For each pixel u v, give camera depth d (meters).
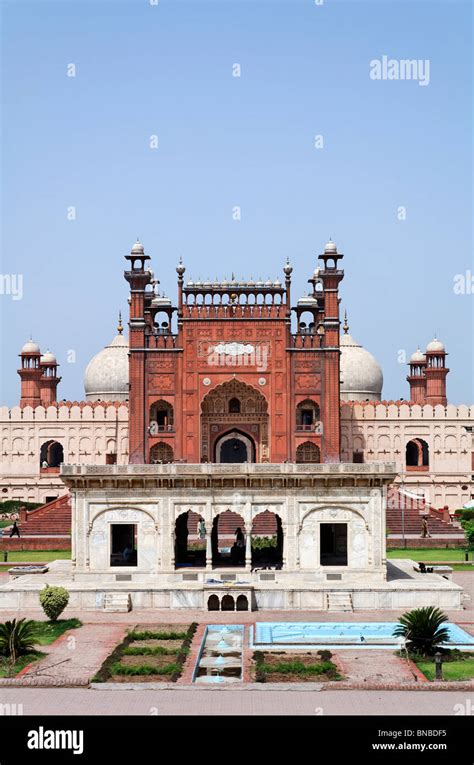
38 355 61.19
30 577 33.28
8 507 56.53
